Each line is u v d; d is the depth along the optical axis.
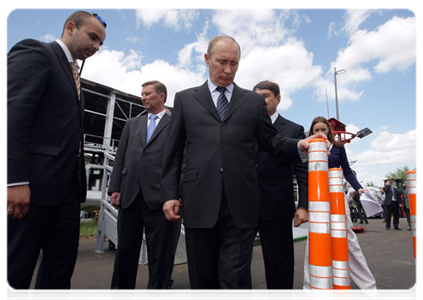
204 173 1.60
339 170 1.44
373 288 2.89
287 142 1.70
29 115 1.45
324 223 1.18
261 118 1.78
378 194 17.17
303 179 2.11
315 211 1.20
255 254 5.22
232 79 1.75
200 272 1.58
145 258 4.10
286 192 2.17
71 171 1.71
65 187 1.67
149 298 2.46
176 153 1.80
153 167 2.56
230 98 1.77
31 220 1.52
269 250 2.15
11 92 1.44
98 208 12.81
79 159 1.83
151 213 2.54
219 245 1.65
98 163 16.39
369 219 17.36
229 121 1.66
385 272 4.01
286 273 2.14
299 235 7.14
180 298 2.82
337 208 1.39
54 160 1.60
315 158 1.25
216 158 1.60
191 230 1.61
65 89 1.67
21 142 1.42
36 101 1.49
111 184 2.86
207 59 1.84
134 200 2.59
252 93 1.85
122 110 17.25
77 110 1.77
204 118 1.68
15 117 1.40
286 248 2.16
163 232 2.53
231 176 1.58
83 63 1.99
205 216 1.56
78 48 1.77
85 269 3.69
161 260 2.51
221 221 1.59
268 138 1.81
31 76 1.49
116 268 2.51
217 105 1.73
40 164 1.55
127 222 2.59
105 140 15.47
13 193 1.39
